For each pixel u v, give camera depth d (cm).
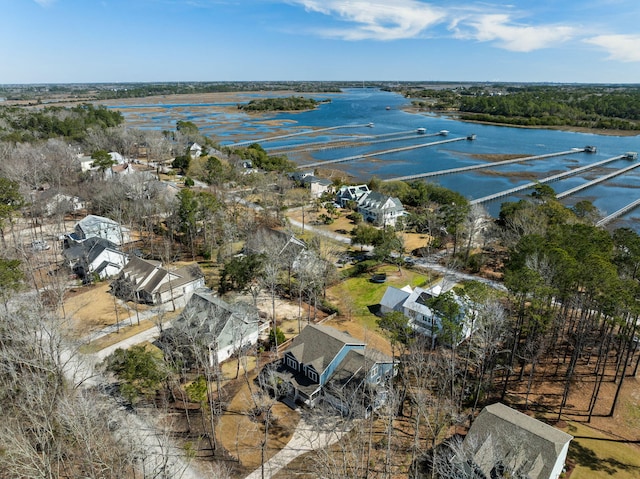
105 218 9369
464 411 4716
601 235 6800
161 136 18088
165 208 10388
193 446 4219
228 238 9100
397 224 10406
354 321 6669
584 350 5672
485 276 8062
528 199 12556
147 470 3803
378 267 8625
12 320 4591
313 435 4400
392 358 5294
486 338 4847
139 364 4650
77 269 8206
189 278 7519
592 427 4512
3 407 4091
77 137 17850
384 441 4281
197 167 14788
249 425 4538
